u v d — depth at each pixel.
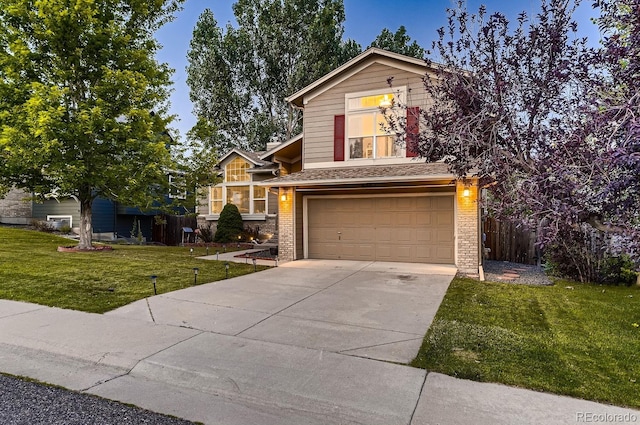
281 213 11.96
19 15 10.28
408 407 3.16
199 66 27.50
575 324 5.36
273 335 4.91
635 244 3.06
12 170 10.38
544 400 3.26
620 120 2.89
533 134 3.79
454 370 3.84
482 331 5.04
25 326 5.16
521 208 3.62
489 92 4.08
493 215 4.19
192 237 19.44
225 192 18.05
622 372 3.79
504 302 6.60
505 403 3.21
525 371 3.81
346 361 4.08
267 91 28.92
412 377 3.70
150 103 12.29
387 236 11.48
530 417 3.00
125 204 12.23
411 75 11.04
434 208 10.98
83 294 6.82
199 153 13.75
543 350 4.36
